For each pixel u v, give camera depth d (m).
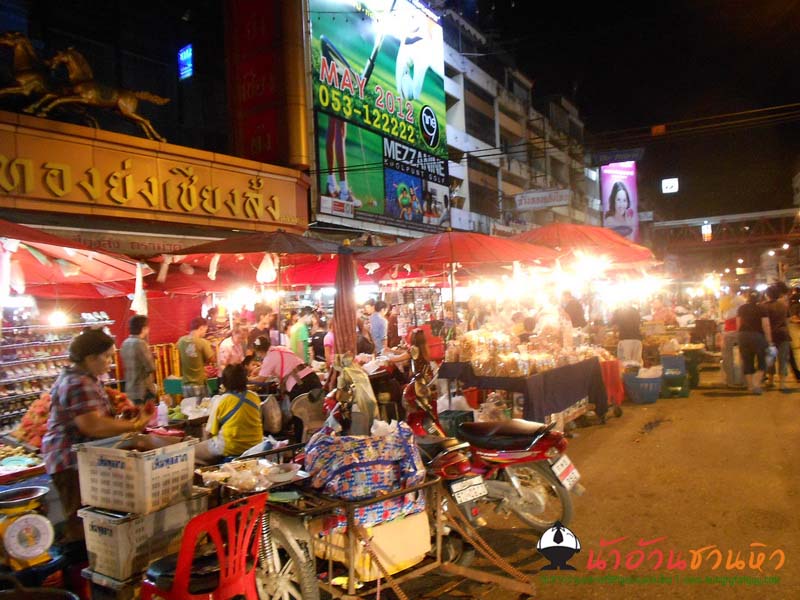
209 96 17.94
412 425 6.10
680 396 11.02
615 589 3.99
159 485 3.44
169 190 12.44
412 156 25.34
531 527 4.90
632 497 5.73
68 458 3.89
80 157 10.93
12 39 10.70
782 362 11.12
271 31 16.91
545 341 8.86
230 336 10.45
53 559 3.83
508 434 4.80
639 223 60.62
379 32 23.28
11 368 8.41
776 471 6.23
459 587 4.16
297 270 10.95
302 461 4.33
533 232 10.30
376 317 13.52
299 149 16.64
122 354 7.22
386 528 3.72
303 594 3.38
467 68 36.59
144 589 3.00
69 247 4.72
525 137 46.44
